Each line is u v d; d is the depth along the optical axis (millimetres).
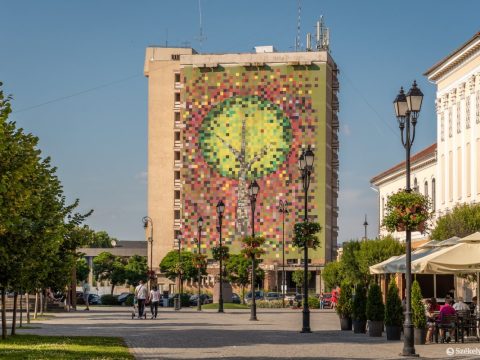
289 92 156000
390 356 27578
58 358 24188
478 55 72125
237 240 155375
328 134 157375
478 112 72000
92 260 177875
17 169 24266
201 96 158125
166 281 157375
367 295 41531
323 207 153500
